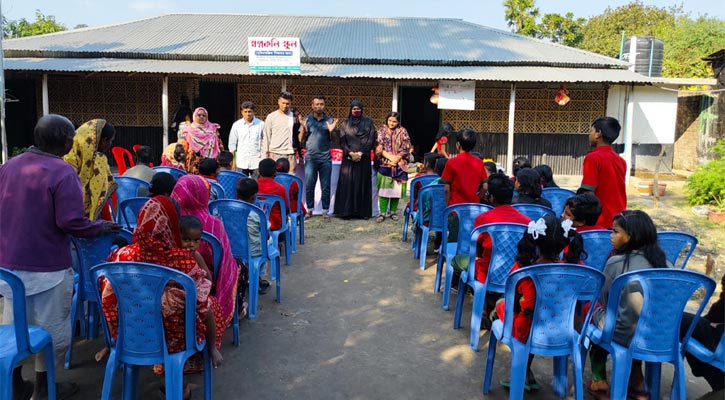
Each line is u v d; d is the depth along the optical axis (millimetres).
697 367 3211
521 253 3377
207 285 3125
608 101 14312
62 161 3139
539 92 14688
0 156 10547
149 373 3641
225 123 15195
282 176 6625
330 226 8031
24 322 2754
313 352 3963
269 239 5094
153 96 14711
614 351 3047
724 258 6707
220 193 5582
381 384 3531
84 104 14664
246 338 4176
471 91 12805
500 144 14906
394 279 5629
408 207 7145
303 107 14805
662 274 2914
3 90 9727
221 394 3381
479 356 3949
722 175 9383
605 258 4066
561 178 14234
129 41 14594
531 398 3395
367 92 14766
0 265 3066
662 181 13586
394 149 8312
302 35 16031
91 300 3793
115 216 5719
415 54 14312
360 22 17984
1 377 2654
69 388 3342
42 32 25172
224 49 14219
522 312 3141
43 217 3053
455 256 4680
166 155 7348
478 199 5602
